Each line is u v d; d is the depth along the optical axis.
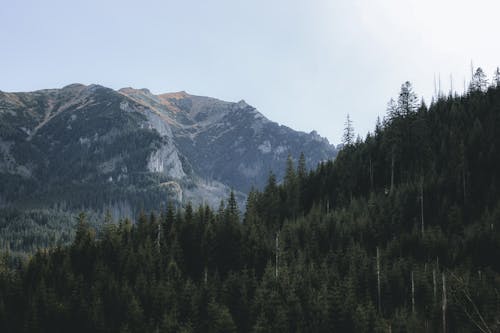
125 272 98.75
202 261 104.94
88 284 95.31
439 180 110.62
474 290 71.31
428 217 104.44
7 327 86.06
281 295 82.06
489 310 65.12
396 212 106.75
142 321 80.25
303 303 80.38
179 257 104.31
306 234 107.44
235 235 108.75
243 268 100.19
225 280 91.69
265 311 77.75
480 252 88.44
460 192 107.06
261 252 104.56
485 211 98.25
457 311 68.56
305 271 90.06
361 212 113.06
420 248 93.81
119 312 85.56
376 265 88.50
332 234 105.38
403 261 88.69
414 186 112.44
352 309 75.00
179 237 113.50
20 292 94.56
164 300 84.81
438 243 92.81
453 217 99.62
